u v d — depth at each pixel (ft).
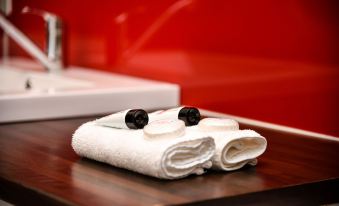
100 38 4.92
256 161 2.92
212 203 2.40
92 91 4.04
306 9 3.47
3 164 2.90
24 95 3.84
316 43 3.44
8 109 3.79
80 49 5.14
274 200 2.56
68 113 3.98
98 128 2.96
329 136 3.44
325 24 3.38
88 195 2.44
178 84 4.31
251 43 3.79
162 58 4.41
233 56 3.91
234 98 3.93
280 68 3.65
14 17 5.76
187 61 4.22
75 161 2.98
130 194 2.45
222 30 3.96
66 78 4.64
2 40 5.97
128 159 2.70
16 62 5.63
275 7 3.64
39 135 3.51
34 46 4.92
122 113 2.91
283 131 3.65
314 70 3.46
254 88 3.81
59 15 5.32
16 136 3.47
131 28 4.64
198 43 4.12
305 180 2.68
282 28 3.61
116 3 4.74
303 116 3.56
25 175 2.72
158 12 4.40
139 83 4.41
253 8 3.76
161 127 2.70
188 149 2.66
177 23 4.26
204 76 4.11
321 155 3.13
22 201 2.61
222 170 2.78
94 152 2.89
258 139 2.85
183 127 2.73
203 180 2.66
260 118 3.79
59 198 2.40
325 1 3.36
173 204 2.32
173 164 2.63
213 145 2.72
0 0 5.69
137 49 4.61
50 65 4.94
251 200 2.50
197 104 4.17
